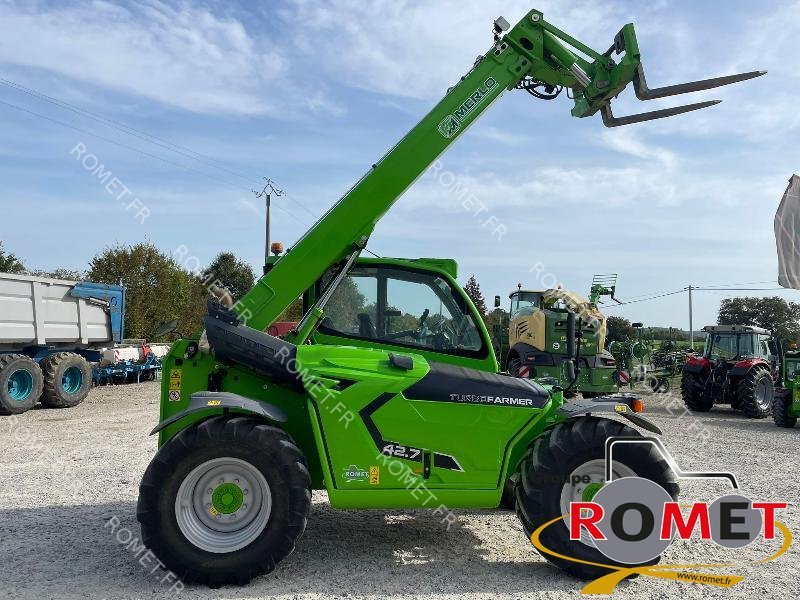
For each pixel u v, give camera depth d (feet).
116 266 70.64
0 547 14.84
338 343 15.44
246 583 12.62
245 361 14.06
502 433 13.87
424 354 15.53
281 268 15.03
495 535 16.24
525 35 15.90
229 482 13.00
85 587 12.50
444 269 16.28
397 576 13.29
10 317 40.37
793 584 13.08
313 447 14.71
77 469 23.27
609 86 15.78
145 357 60.70
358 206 15.24
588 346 42.50
